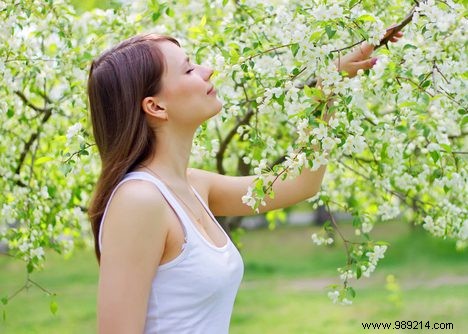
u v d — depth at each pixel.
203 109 3.18
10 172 5.06
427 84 3.43
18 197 4.92
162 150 3.17
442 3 3.46
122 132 3.10
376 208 5.48
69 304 14.64
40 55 4.84
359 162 5.30
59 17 4.77
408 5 4.37
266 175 3.33
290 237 27.22
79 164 4.32
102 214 3.04
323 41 3.98
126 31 5.11
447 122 4.57
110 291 2.84
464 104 3.57
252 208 3.46
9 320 13.11
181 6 5.38
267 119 5.25
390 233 22.20
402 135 4.12
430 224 4.88
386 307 13.00
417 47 3.57
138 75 3.11
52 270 19.44
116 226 2.88
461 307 12.49
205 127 4.25
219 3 5.21
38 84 5.07
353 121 3.42
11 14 4.36
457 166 4.23
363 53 3.67
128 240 2.86
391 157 4.43
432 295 13.87
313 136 3.37
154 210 2.90
